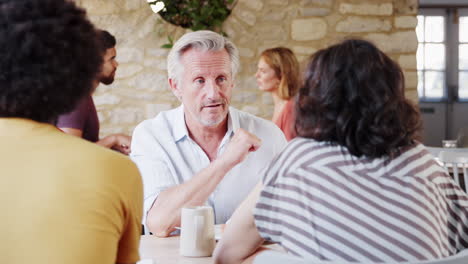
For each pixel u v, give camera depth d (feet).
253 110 16.74
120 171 3.21
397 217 4.17
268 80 13.32
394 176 4.26
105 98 16.57
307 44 16.74
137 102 16.63
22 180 3.09
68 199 3.03
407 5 16.72
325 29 16.69
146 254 5.70
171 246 6.03
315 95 4.36
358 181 4.22
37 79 3.22
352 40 4.46
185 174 7.14
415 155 4.39
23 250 2.98
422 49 27.48
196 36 6.82
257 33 16.65
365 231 4.15
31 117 3.36
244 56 16.66
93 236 3.01
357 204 4.17
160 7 15.60
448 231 4.59
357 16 16.72
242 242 4.73
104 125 16.63
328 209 4.18
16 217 3.03
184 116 7.29
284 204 4.31
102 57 3.63
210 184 6.38
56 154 3.16
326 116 4.31
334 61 4.32
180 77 6.97
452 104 27.63
